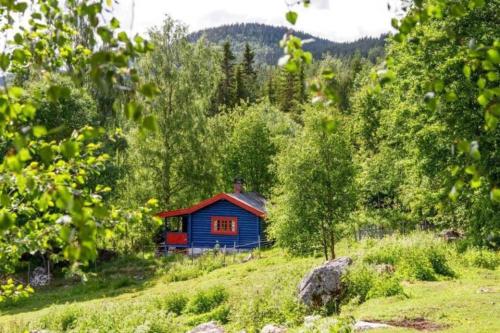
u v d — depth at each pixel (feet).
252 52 305.32
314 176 78.54
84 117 107.34
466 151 10.65
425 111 61.00
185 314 64.95
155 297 72.33
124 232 19.38
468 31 49.60
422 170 64.59
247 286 70.64
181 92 132.46
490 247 70.74
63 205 8.85
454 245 75.36
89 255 8.98
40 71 10.42
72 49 15.02
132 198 126.41
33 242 18.86
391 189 127.44
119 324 57.36
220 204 125.29
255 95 296.30
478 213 54.80
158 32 134.21
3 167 12.69
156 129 8.99
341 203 78.59
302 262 87.56
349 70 329.72
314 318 44.14
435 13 12.16
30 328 62.75
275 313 54.90
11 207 19.43
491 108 11.34
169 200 136.15
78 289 92.73
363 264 61.05
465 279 58.65
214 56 146.72
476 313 42.32
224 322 58.85
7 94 9.76
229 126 182.91
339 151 78.33
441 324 40.75
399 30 12.30
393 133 110.83
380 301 51.26
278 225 80.18
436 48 51.49
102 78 8.68
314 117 78.69
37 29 15.33
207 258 102.47
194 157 133.59
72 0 12.03
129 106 8.84
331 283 55.52
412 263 62.39
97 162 19.98
